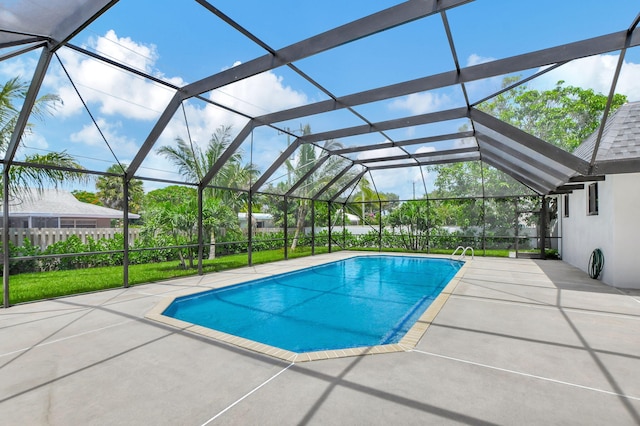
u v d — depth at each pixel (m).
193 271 9.95
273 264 11.41
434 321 4.63
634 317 4.82
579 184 9.57
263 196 13.03
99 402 2.58
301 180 12.14
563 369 3.11
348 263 12.72
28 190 7.15
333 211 17.14
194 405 2.53
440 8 4.00
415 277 10.05
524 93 6.68
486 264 10.84
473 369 3.12
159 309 5.31
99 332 4.24
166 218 10.19
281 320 5.80
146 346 3.76
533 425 2.25
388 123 8.27
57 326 4.49
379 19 4.42
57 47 4.47
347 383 2.86
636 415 2.36
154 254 11.35
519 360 3.32
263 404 2.54
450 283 7.47
